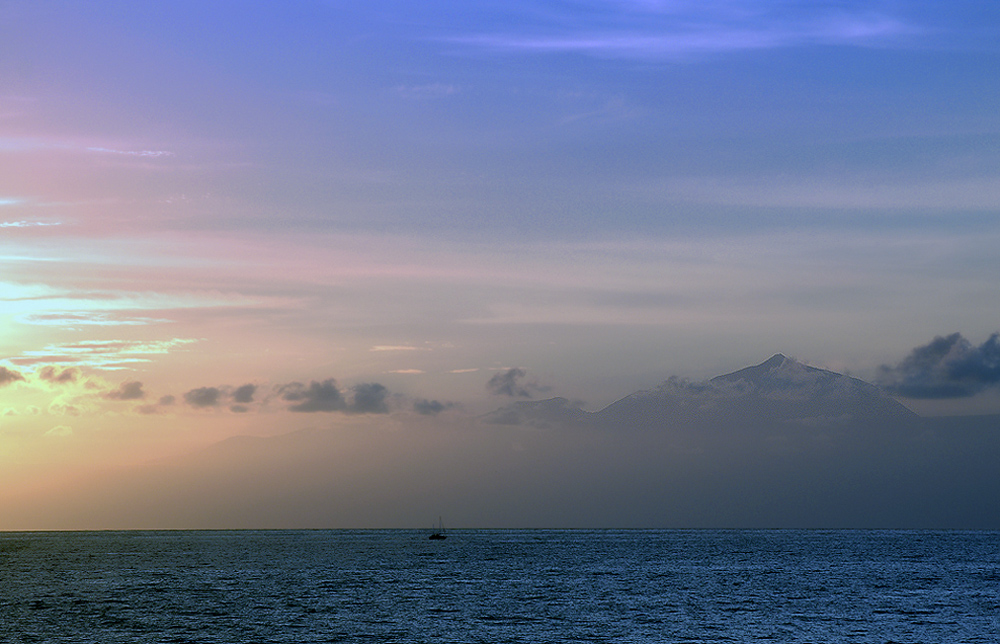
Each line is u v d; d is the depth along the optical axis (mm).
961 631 84000
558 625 87125
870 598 110250
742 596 112688
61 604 103938
